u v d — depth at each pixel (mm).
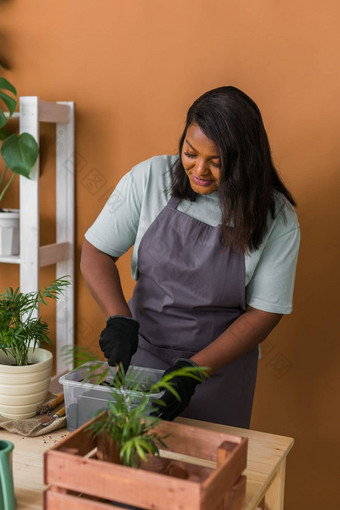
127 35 2471
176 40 2402
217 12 2324
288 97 2281
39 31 2598
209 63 2371
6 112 2699
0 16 2643
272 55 2277
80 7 2520
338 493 2453
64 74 2594
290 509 2535
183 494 955
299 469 2492
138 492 986
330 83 2223
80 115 2602
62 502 1042
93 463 1014
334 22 2184
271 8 2250
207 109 1502
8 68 2674
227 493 1079
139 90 2494
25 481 1268
